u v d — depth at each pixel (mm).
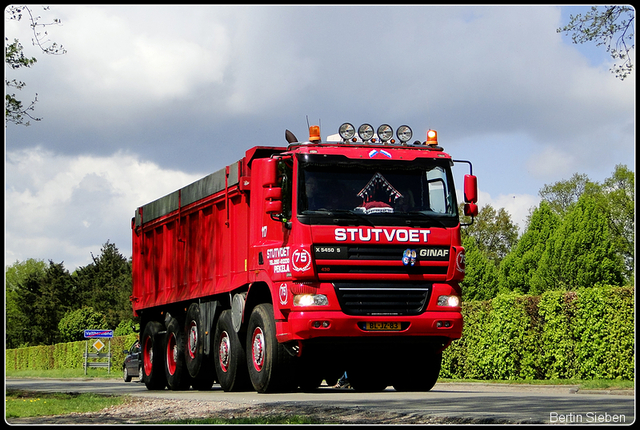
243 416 8844
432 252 12352
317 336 11922
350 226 12086
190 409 10094
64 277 97938
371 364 14234
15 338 101562
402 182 12562
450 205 12695
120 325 67562
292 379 12867
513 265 38625
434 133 13320
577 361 19891
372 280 12148
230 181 14984
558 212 65625
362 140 13008
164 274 19438
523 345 21438
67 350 60094
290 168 12469
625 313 18922
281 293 12375
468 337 23156
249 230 14016
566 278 32625
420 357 13688
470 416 8008
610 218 57938
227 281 15055
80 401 12305
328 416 8492
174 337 17984
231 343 14430
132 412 10109
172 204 18844
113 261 93438
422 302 12273
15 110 15836
